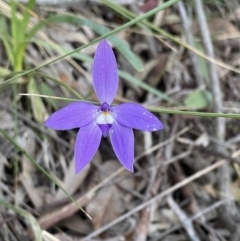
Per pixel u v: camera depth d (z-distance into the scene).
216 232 0.33
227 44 0.40
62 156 0.32
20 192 0.31
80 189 0.32
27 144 0.32
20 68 0.31
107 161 0.33
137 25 0.36
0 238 0.29
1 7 0.30
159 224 0.32
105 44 0.21
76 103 0.20
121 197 0.32
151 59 0.37
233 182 0.34
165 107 0.36
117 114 0.21
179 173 0.34
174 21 0.39
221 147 0.34
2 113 0.32
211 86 0.34
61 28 0.36
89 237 0.30
